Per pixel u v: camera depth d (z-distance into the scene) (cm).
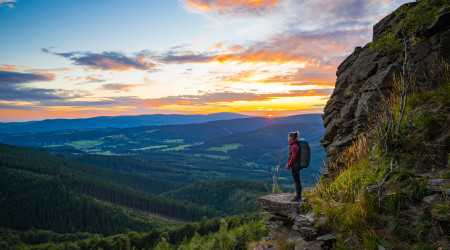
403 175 546
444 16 756
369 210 503
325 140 1139
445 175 484
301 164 708
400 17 953
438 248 381
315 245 537
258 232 2150
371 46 873
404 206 481
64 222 15962
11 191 19012
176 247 9006
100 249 8994
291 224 701
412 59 817
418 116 653
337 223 541
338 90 1149
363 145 780
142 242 10469
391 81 848
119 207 19150
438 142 569
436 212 421
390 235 448
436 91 694
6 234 13162
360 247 458
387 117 700
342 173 763
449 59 741
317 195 738
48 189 19912
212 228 10331
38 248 10519
